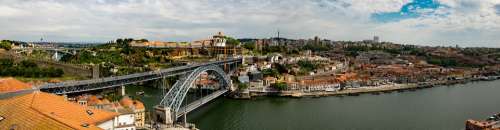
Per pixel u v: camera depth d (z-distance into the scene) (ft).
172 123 572.51
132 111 484.33
